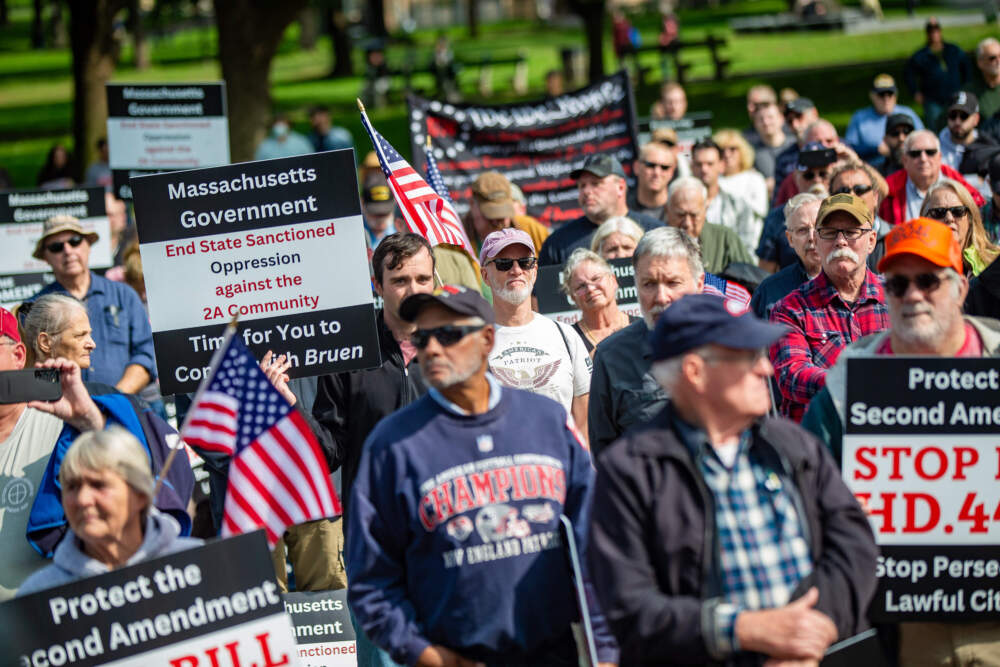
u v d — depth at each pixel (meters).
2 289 15.92
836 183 11.75
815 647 5.20
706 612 5.30
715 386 5.48
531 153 16.16
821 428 6.43
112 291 12.76
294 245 8.39
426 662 5.88
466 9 102.44
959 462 6.20
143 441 7.74
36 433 7.76
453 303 5.92
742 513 5.48
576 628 6.03
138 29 70.19
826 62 45.44
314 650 8.64
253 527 6.69
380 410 8.30
